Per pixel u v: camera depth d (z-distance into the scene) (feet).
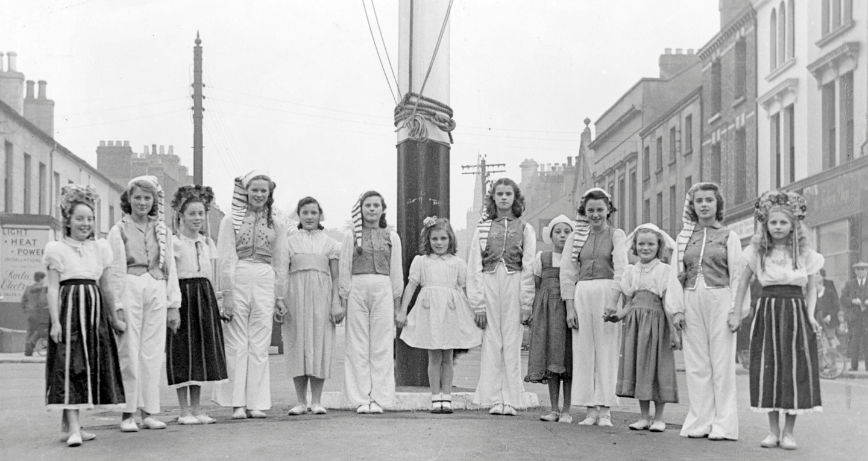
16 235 87.20
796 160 85.10
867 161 73.05
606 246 26.04
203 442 20.72
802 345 21.43
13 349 85.61
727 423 22.63
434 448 19.84
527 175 191.72
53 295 21.44
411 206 36.32
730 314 22.98
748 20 96.17
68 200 22.08
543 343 26.73
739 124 99.30
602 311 25.81
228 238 26.76
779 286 21.94
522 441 21.26
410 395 30.04
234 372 26.43
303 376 28.02
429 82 36.35
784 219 21.90
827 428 25.02
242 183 27.12
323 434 21.93
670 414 30.32
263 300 26.66
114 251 23.40
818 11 81.41
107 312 22.25
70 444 20.65
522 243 27.76
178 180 142.61
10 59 104.22
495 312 27.84
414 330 28.30
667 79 132.05
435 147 36.52
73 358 21.18
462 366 60.49
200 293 25.49
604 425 25.64
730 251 23.25
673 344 24.14
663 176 124.67
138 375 23.65
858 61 75.46
